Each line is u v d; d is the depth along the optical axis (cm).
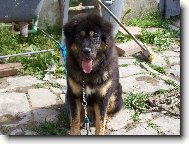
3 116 177
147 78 224
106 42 153
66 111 180
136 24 309
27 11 198
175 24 328
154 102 193
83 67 150
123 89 208
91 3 254
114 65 160
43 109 185
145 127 174
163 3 335
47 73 224
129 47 256
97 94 158
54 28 283
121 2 266
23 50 244
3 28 254
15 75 221
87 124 159
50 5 278
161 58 255
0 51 237
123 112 186
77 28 152
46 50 226
